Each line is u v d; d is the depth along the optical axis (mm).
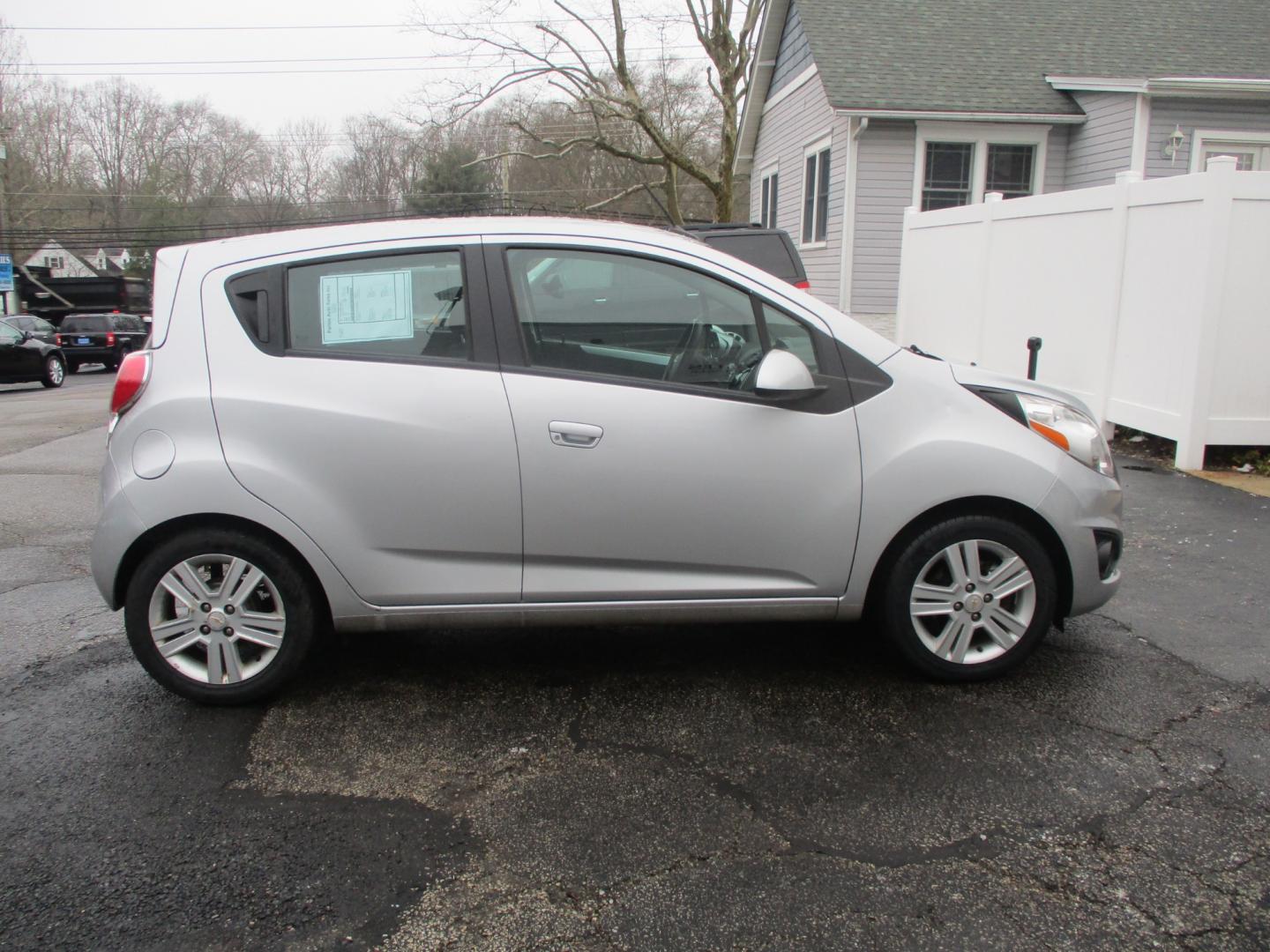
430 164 39688
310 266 3578
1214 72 14258
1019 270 9734
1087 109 14148
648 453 3520
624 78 19469
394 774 3221
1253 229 7055
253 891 2611
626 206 39062
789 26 17547
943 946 2377
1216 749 3307
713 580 3656
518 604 3627
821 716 3598
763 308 3641
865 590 3693
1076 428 3811
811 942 2393
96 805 3037
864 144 14289
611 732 3500
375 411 3475
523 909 2535
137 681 3990
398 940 2424
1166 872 2650
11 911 2527
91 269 59000
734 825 2898
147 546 3561
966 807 2973
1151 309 7785
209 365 3506
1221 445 7805
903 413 3631
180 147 54969
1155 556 5434
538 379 3514
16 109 51688
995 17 15867
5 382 21125
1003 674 3848
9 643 4445
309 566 3605
